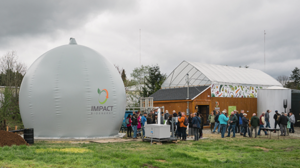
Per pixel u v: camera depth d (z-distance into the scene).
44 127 14.91
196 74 29.98
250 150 11.77
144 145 13.07
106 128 15.73
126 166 7.84
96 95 15.28
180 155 10.00
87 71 15.57
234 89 29.53
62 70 15.32
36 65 16.05
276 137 17.83
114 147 12.12
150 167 8.01
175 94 29.08
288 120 19.28
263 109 30.00
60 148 10.99
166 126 14.12
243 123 17.80
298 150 11.70
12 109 26.98
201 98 26.50
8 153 9.03
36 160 8.31
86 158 8.82
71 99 14.80
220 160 9.48
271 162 9.20
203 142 14.52
